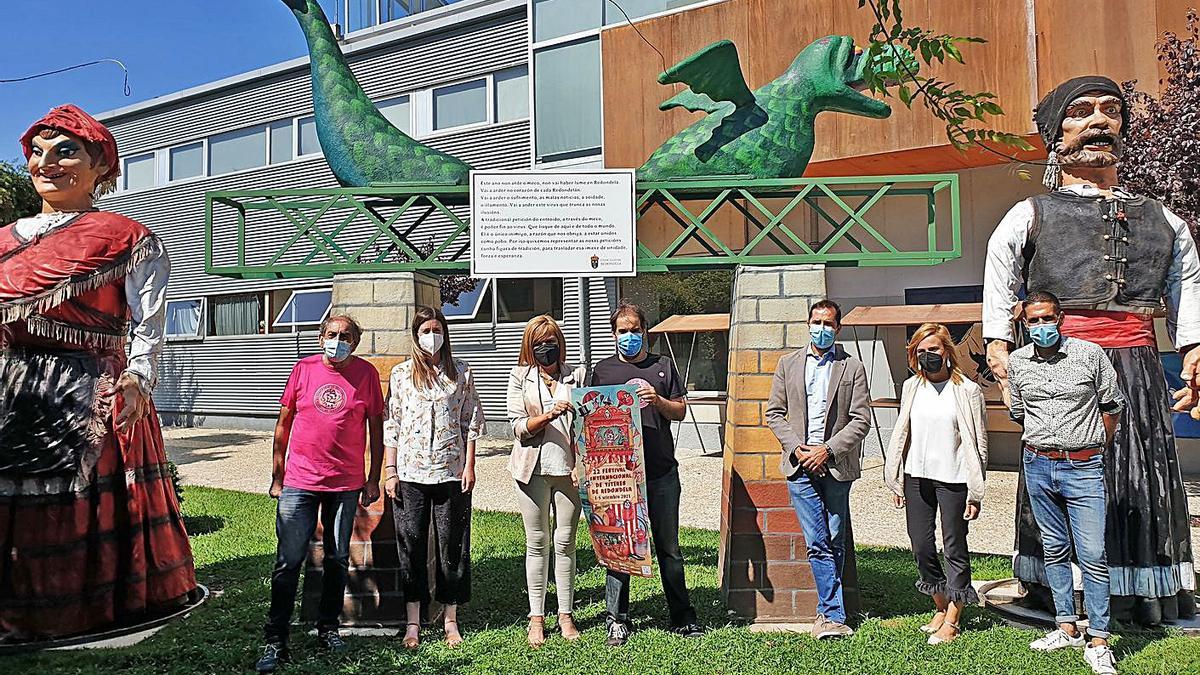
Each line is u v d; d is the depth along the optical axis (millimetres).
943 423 4508
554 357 4605
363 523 4934
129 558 4789
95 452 4617
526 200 5055
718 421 13016
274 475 4457
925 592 4641
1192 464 10578
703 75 5348
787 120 5578
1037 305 4191
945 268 11758
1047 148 4848
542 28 13758
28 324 4449
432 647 4395
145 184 19094
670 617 4742
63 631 4473
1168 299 4711
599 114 13086
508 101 14758
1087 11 9164
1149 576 4523
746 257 5059
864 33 10445
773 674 3980
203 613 5047
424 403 4477
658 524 4578
